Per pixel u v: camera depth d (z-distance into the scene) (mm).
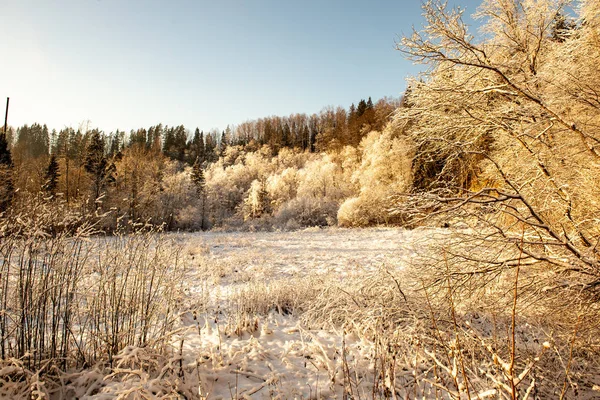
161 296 3664
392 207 3893
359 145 43375
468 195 3383
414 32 4043
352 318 4449
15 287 2789
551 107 3740
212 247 14734
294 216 33812
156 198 32281
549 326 3613
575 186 3451
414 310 3994
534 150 3779
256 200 41844
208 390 2787
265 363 3385
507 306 3490
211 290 6426
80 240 3186
